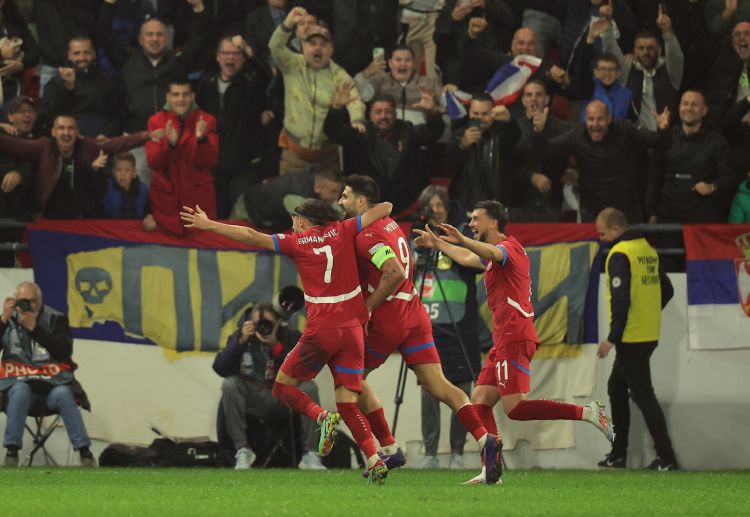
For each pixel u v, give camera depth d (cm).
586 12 4688
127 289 4109
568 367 4200
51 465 3962
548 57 4775
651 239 4384
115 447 3909
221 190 4453
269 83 4500
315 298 2452
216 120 4391
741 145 4469
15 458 3741
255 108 4466
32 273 4088
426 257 3816
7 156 4156
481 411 2798
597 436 4166
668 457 3972
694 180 4322
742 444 4241
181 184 4141
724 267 4259
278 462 3962
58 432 4028
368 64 4712
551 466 4169
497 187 4266
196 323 4131
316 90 4378
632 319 3925
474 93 4369
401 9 4800
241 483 2800
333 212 3922
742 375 4253
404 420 4131
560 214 4391
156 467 3859
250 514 1842
